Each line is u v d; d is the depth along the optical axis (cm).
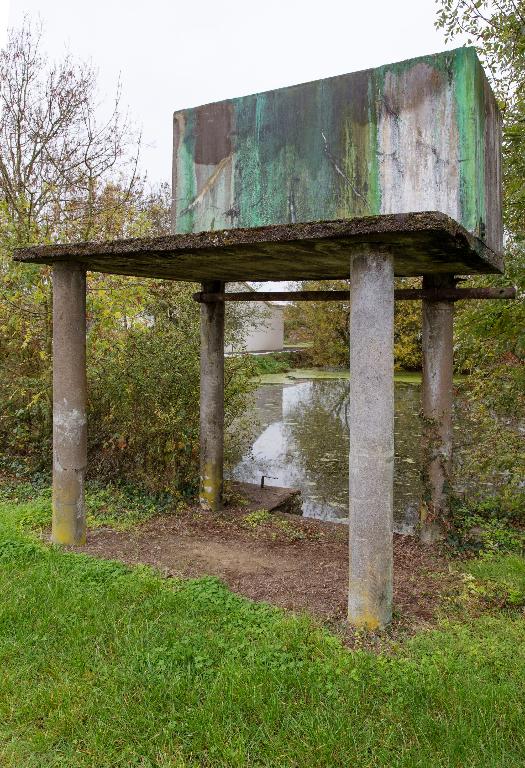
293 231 308
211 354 614
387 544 341
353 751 242
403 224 276
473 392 654
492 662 307
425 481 516
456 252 343
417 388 2030
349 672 294
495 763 234
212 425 620
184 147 447
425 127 349
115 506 599
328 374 2747
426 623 354
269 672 291
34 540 482
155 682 287
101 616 350
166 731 252
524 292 551
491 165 405
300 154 391
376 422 332
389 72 358
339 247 336
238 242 326
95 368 704
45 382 719
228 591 391
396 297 509
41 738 252
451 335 507
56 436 473
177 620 348
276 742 246
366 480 336
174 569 440
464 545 507
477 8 629
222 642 321
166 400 649
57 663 305
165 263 438
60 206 789
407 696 275
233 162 421
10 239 695
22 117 879
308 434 1320
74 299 460
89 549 476
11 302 738
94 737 251
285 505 693
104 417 688
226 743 247
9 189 866
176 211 452
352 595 346
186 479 660
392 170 360
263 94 405
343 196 376
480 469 627
